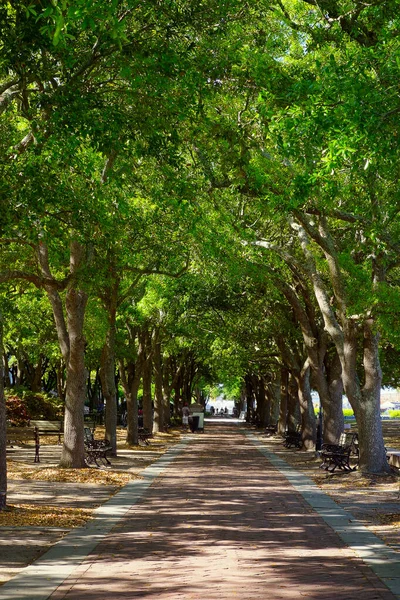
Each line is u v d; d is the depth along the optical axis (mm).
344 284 24984
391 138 12461
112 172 16672
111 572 10227
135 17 14945
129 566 10617
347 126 12281
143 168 20531
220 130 16938
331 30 16781
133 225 23469
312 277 26312
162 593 9000
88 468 24734
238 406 140375
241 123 20625
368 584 9609
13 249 21750
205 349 57000
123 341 41156
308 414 38688
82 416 24969
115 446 31719
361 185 19734
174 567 10547
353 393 24891
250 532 13617
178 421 73125
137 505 17188
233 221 26938
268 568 10508
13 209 14188
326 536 13266
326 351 33469
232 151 17484
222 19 15234
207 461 31109
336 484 22266
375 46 13586
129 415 39719
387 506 17359
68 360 25062
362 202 20781
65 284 20422
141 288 38469
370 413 24781
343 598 8844
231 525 14406
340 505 17547
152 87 14883
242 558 11203
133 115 14922
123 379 39938
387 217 19938
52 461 27797
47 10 8656
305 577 9961
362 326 25375
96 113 14547
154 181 20516
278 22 20797
